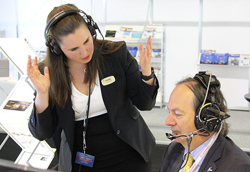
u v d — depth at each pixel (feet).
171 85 18.24
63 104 4.22
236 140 11.48
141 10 18.26
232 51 17.07
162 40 17.06
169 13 17.70
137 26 17.95
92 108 4.39
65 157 4.46
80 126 4.51
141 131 4.87
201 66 17.60
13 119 5.98
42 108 4.05
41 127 4.17
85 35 3.66
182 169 3.31
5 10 19.07
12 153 10.04
